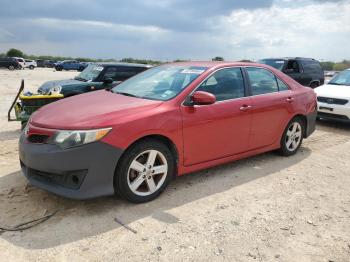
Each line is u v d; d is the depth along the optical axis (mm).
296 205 4145
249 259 3059
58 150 3482
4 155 5641
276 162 5695
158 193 4102
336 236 3504
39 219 3547
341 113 8570
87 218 3600
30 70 47375
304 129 6199
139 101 4223
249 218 3770
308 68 13797
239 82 5023
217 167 5312
